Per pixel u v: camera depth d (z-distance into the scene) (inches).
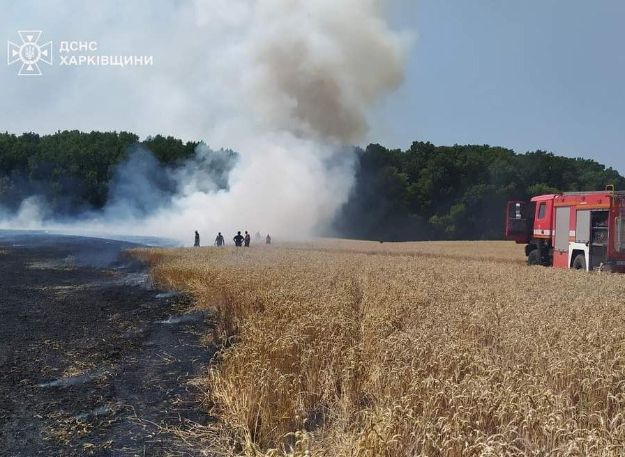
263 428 266.4
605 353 289.4
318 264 848.9
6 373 362.9
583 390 254.8
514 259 1299.2
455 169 4301.2
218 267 783.1
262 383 279.7
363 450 198.5
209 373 348.2
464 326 371.6
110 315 568.4
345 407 264.8
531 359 292.2
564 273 776.9
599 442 184.9
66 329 497.4
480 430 202.7
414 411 224.7
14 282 820.6
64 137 5108.3
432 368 272.4
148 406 307.6
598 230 848.9
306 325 360.5
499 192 3922.2
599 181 4222.4
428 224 4097.0
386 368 289.0
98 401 314.7
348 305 458.6
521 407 213.0
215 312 563.2
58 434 268.2
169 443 259.4
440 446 196.9
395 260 1034.1
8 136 4953.3
